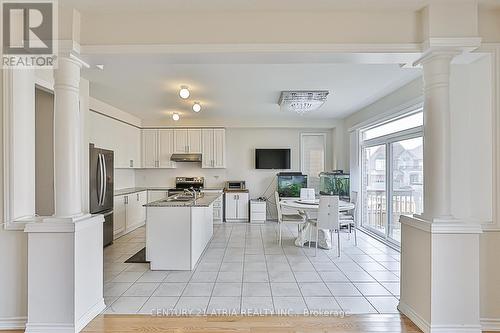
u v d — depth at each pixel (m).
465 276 2.40
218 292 3.28
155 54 2.57
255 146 8.20
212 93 5.10
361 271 3.97
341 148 7.73
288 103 5.44
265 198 8.00
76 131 2.60
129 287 3.43
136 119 7.45
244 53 2.56
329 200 4.63
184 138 7.77
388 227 5.47
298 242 5.33
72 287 2.42
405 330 2.49
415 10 2.53
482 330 2.53
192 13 2.56
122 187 7.45
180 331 2.46
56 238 2.42
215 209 7.64
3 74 2.52
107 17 2.56
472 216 2.79
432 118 2.52
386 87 4.74
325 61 2.76
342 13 2.55
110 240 5.41
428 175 2.55
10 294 2.53
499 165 2.58
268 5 2.46
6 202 2.52
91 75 4.15
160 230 4.06
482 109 2.71
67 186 2.53
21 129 2.64
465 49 2.46
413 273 2.65
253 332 2.44
